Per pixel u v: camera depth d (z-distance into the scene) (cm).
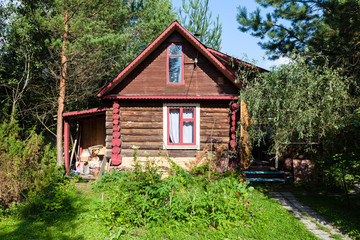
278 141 815
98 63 1708
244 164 1180
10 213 736
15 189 755
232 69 1314
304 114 751
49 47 1359
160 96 1215
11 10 1598
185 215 644
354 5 877
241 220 678
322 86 775
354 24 913
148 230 610
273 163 1344
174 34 1255
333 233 641
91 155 1329
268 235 605
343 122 770
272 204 849
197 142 1226
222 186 787
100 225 646
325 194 998
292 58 803
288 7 1135
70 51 1192
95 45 1276
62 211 755
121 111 1238
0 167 745
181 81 1252
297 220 716
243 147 1175
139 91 1234
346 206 834
